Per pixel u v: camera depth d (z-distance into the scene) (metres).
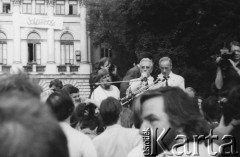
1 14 69.12
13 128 1.60
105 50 71.88
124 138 6.94
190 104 3.76
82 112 9.52
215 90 9.73
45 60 69.69
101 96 11.34
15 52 69.00
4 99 1.71
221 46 39.91
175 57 42.91
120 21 58.41
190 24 43.84
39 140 1.62
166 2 44.22
